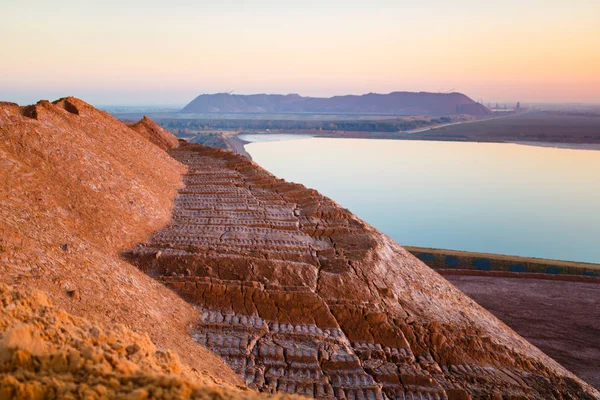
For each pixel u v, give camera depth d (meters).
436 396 9.85
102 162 16.06
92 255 10.39
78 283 8.91
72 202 13.00
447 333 12.27
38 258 8.81
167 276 12.15
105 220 13.42
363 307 12.20
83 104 23.77
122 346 4.90
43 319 4.98
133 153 22.08
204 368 8.62
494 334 13.77
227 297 11.80
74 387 3.75
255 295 11.87
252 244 14.61
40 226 10.38
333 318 11.73
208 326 10.71
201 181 24.22
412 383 10.12
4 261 8.21
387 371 10.33
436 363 11.23
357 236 16.58
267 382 9.20
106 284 9.54
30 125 14.46
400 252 17.86
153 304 10.31
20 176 12.06
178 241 14.27
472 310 15.47
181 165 27.58
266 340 10.57
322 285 12.85
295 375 9.56
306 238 16.11
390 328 11.80
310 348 10.50
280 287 12.21
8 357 3.95
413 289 14.63
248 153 142.38
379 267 14.59
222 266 12.81
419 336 11.98
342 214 18.86
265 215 18.31
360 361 10.62
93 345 4.78
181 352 8.77
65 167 14.04
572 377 12.94
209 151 34.44
